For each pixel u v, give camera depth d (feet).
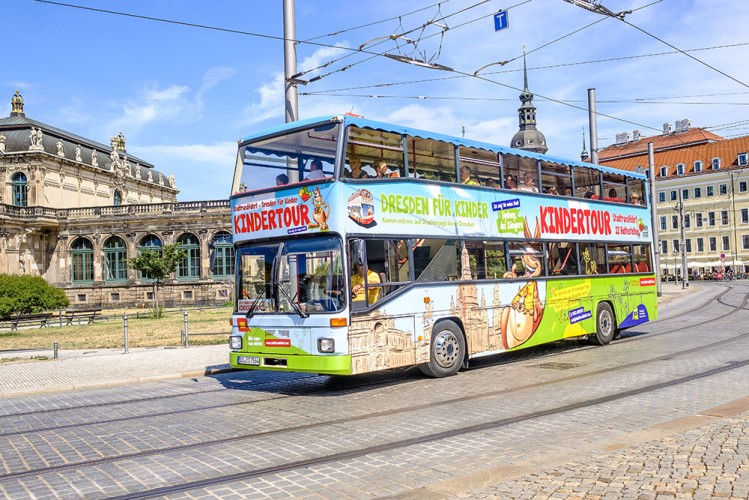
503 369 47.21
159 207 233.96
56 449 27.99
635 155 302.45
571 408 32.12
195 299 227.81
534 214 52.85
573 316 56.03
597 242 60.13
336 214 37.81
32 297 161.38
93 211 237.86
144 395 42.60
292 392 41.22
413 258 42.19
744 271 292.20
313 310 38.29
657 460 21.25
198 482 22.30
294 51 56.24
